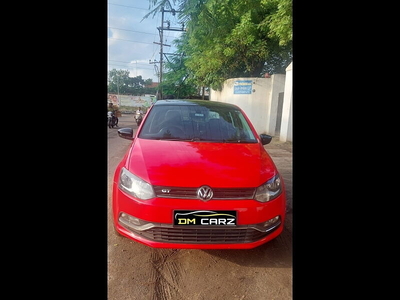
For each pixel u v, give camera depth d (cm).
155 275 217
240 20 948
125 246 254
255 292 202
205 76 1440
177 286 206
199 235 209
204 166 227
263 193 219
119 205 225
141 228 213
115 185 237
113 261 231
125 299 191
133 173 225
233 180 216
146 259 236
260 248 257
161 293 198
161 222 207
